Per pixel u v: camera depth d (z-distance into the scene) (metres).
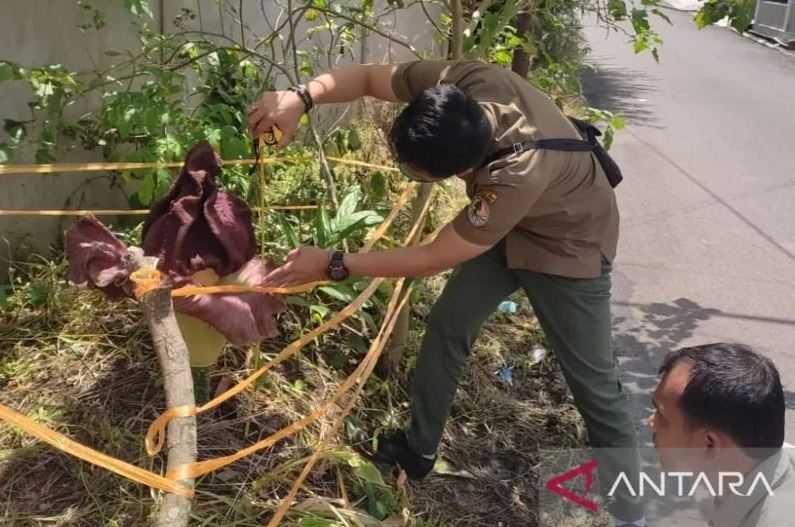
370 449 3.02
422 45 8.02
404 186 4.53
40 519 2.39
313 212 3.93
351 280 3.32
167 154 3.25
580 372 2.68
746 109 10.82
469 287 2.75
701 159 8.15
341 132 4.59
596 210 2.56
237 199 2.63
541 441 3.38
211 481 2.65
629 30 18.95
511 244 2.64
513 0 3.61
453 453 3.24
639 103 10.88
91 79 3.53
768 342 4.46
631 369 4.08
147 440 2.01
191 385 2.13
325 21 4.70
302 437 2.92
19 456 2.59
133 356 3.05
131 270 2.33
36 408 2.77
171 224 2.52
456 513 2.94
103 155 3.59
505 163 2.28
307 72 4.16
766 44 17.75
